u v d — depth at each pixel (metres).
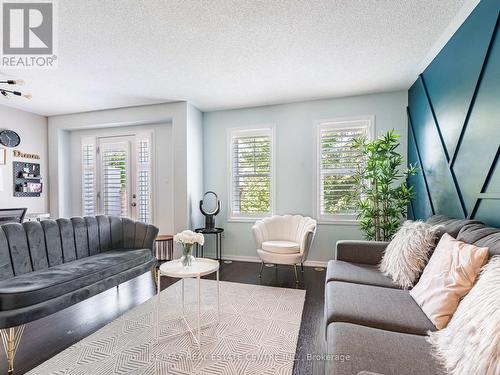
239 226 4.33
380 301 1.57
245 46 2.48
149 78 3.19
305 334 2.03
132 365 1.67
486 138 1.85
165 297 2.74
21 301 1.75
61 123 4.73
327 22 2.13
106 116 4.45
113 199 4.78
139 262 2.88
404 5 1.95
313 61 2.79
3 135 4.10
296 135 4.06
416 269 1.83
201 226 4.42
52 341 1.94
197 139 4.34
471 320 1.00
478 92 1.94
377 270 2.18
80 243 2.84
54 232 2.61
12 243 2.24
